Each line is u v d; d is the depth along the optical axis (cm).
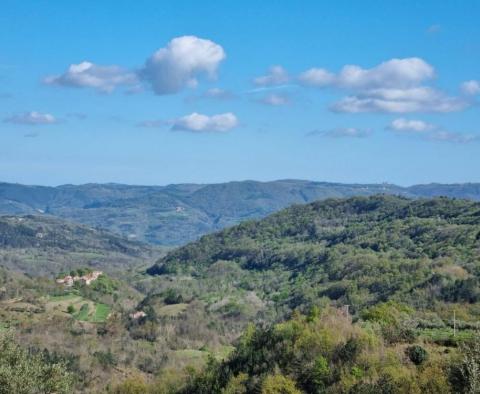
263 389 6316
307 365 6475
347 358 6141
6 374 3591
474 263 14062
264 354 7431
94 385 11500
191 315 18350
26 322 15075
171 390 9900
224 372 8025
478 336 4425
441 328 7238
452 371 4484
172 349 14925
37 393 3756
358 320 8038
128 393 10625
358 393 5147
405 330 6700
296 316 8462
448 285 11944
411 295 12344
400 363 5588
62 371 3950
